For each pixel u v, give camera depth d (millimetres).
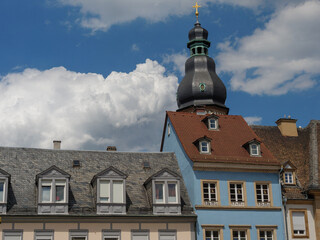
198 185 45094
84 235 41125
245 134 51500
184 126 51062
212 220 44312
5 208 40156
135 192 44781
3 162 44844
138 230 42312
